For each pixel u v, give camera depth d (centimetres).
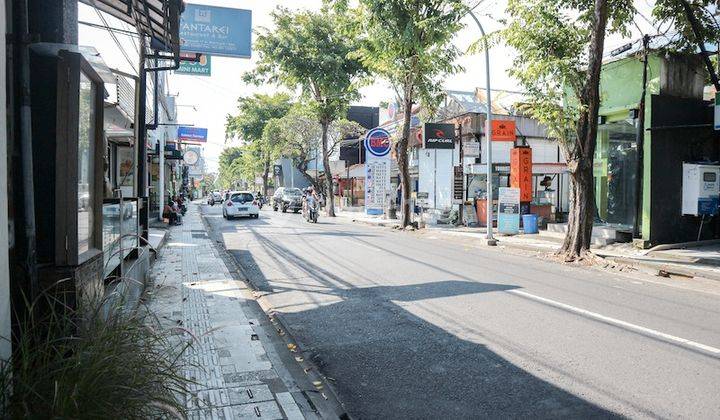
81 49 449
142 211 1095
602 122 1545
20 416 255
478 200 2208
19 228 353
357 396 440
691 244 1332
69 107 382
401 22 1892
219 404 406
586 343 564
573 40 1257
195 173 7594
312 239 1697
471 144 2188
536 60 1232
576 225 1197
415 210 2722
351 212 3672
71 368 287
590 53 1178
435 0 1817
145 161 1109
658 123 1341
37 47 386
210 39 1784
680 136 1374
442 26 1819
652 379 459
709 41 1310
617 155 1465
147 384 308
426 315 693
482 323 650
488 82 1606
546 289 861
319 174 4934
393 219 2734
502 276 990
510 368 493
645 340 573
